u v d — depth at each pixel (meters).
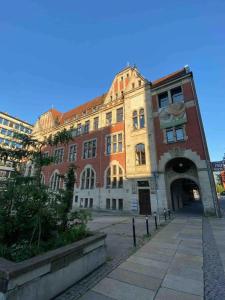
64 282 4.22
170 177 19.89
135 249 7.16
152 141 20.92
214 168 17.47
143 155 21.44
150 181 19.92
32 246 4.67
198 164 17.33
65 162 30.94
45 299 3.72
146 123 22.05
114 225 12.52
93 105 33.41
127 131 23.69
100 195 24.02
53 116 39.81
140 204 20.23
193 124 18.42
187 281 4.59
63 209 6.05
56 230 5.95
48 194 5.54
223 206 25.59
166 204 18.33
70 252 4.46
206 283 4.47
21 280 3.30
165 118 20.53
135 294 4.03
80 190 26.72
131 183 21.39
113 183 23.34
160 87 22.00
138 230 10.75
